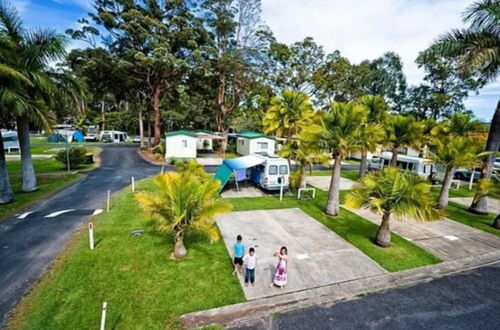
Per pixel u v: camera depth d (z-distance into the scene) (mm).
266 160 15812
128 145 40812
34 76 11828
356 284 7211
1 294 5984
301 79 38250
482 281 7645
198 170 14250
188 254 8211
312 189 15297
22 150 13836
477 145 13789
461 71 12586
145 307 5832
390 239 9969
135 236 9188
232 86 35656
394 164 18984
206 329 5375
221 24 31844
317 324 5672
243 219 11625
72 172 19703
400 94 45594
